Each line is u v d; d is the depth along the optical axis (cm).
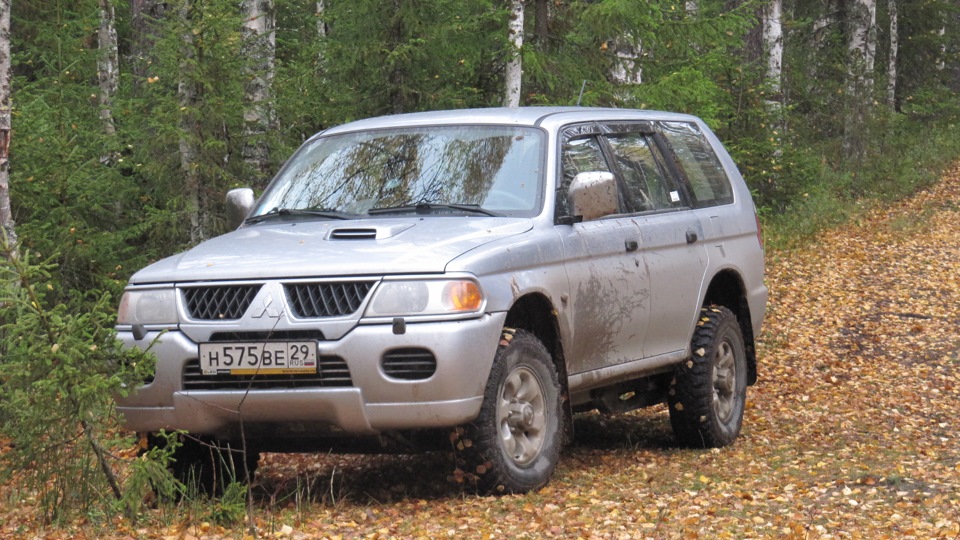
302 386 571
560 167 688
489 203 664
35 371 557
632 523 560
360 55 1400
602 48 1603
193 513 577
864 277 1742
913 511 582
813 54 3312
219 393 578
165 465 572
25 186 1019
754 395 1036
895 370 1152
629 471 709
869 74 3098
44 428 566
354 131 746
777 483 662
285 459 774
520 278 612
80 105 1329
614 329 701
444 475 694
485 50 1598
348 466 746
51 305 1017
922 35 4019
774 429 876
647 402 802
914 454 758
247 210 709
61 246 1005
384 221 650
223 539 535
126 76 1347
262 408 575
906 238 2141
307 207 691
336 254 589
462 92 1548
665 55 1669
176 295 594
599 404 749
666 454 781
